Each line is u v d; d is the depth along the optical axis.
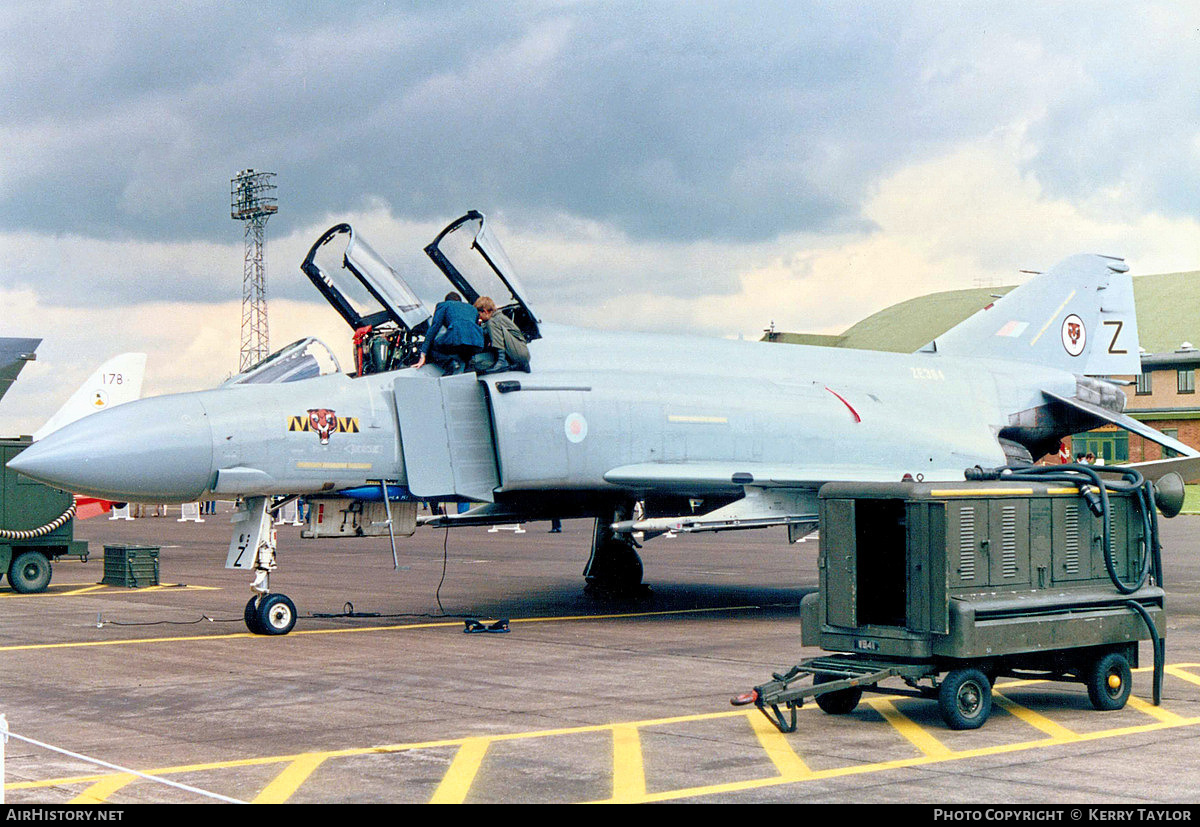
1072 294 20.17
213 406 12.46
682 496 16.27
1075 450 68.75
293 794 6.05
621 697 9.04
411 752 7.07
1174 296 82.88
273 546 13.16
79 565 24.42
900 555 8.17
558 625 14.00
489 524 15.95
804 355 17.00
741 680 9.86
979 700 7.77
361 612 15.50
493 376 13.88
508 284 14.35
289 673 10.27
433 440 13.45
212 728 7.84
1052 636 7.86
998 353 19.41
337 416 13.07
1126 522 8.67
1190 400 65.62
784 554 28.41
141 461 11.88
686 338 16.17
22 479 18.11
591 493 15.23
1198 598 16.62
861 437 16.22
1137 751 7.02
